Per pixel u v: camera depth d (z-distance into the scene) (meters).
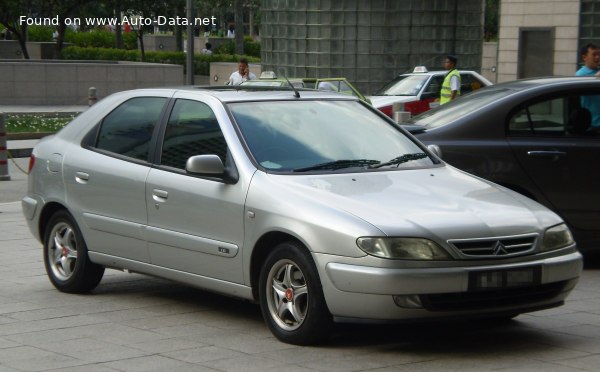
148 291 9.80
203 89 8.98
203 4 74.31
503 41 35.75
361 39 38.75
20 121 32.56
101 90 40.28
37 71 39.53
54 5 48.38
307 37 39.31
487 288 7.09
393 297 6.93
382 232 7.00
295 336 7.50
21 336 8.01
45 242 9.89
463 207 7.45
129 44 68.31
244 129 8.26
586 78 11.07
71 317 8.69
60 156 9.62
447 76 24.20
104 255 9.21
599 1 33.31
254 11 91.81
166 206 8.47
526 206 7.74
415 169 8.33
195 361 7.18
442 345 7.61
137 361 7.21
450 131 10.70
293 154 8.13
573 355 7.34
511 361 7.15
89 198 9.27
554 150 10.66
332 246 7.12
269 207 7.59
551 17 34.41
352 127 8.68
